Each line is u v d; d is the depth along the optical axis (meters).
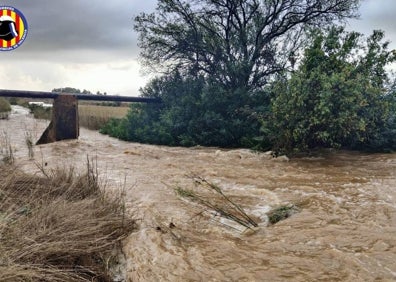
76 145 13.48
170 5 16.83
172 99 17.95
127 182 7.18
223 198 6.14
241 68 16.09
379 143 11.07
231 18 17.16
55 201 4.44
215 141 15.18
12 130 18.20
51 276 3.08
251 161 10.32
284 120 10.80
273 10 16.80
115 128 20.16
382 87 11.14
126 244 3.97
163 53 17.91
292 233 4.36
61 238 3.60
